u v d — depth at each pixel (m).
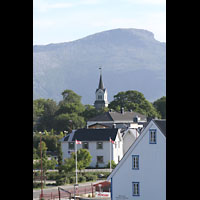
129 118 99.31
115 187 27.66
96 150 63.50
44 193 40.44
